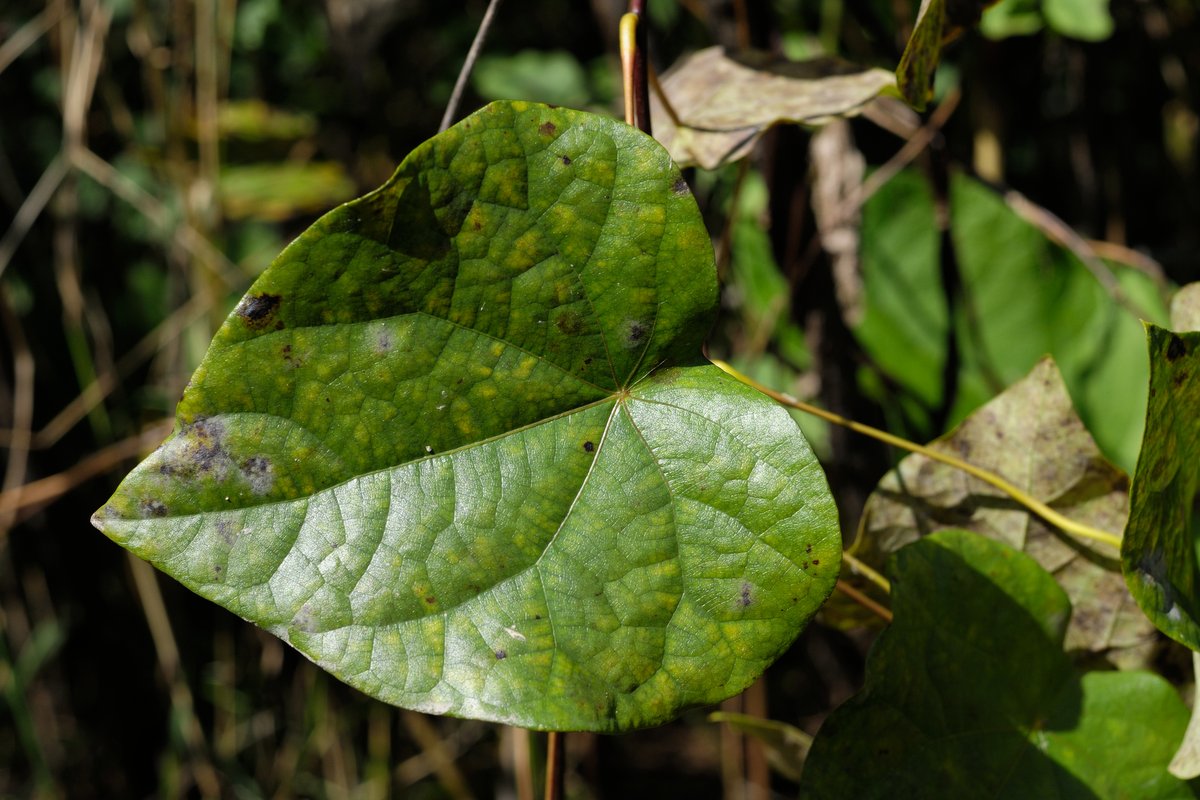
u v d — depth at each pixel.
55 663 1.21
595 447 0.39
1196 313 0.44
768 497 0.38
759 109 0.47
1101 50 0.84
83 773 1.23
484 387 0.39
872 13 0.73
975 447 0.46
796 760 0.48
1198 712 0.41
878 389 0.68
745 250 0.77
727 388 0.39
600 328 0.39
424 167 0.37
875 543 0.46
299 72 1.19
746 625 0.38
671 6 0.90
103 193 1.19
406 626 0.38
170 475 0.37
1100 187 0.86
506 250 0.38
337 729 1.15
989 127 0.77
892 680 0.42
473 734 1.27
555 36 1.18
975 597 0.43
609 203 0.38
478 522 0.38
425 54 1.16
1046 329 0.68
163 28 1.10
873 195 0.71
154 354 1.14
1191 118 0.85
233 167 1.03
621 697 0.38
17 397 1.04
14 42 1.00
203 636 1.21
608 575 0.38
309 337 0.38
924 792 0.42
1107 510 0.45
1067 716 0.43
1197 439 0.41
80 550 1.19
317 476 0.38
